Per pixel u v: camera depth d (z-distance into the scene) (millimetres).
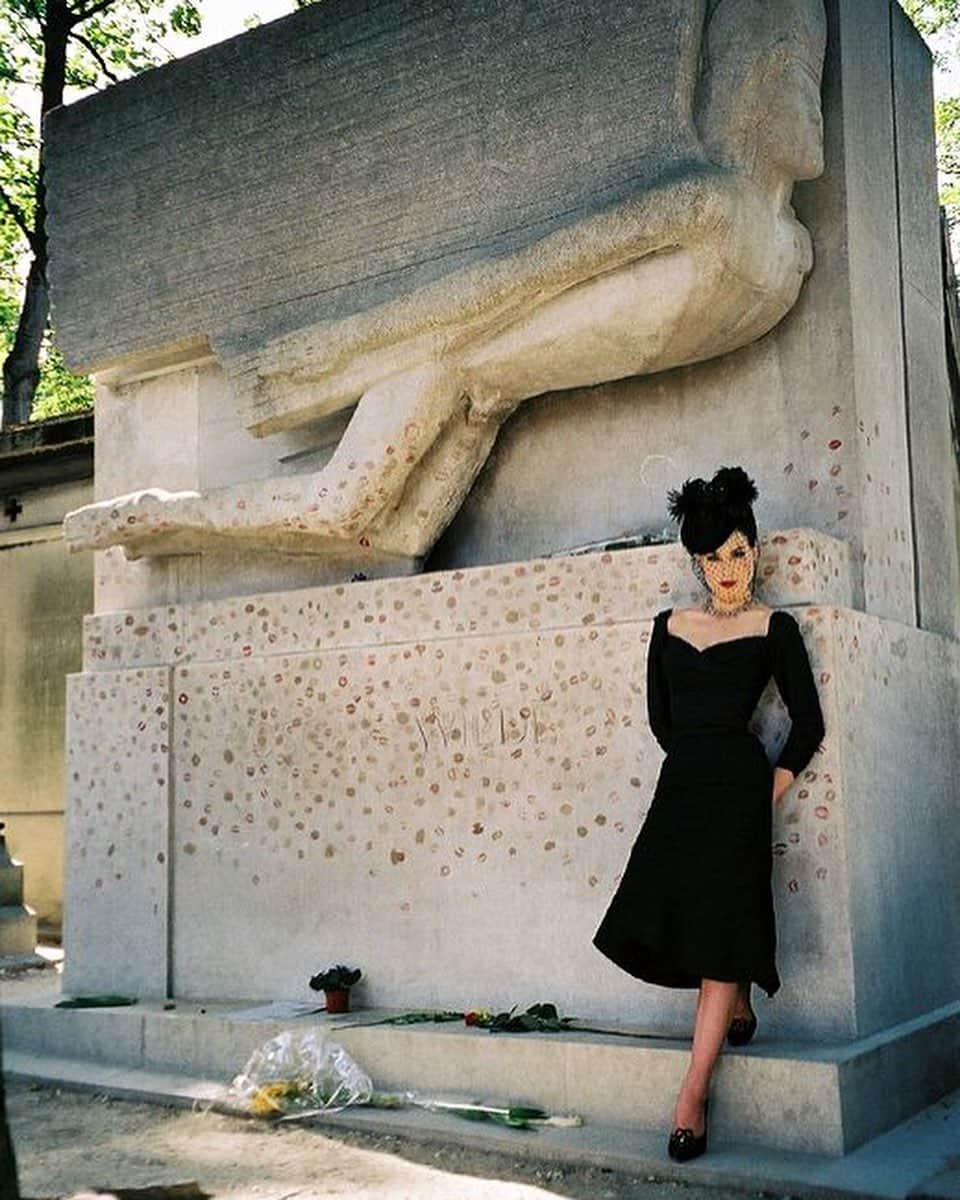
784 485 4609
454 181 4867
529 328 4617
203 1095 4387
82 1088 4656
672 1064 3822
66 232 5969
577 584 4527
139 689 5492
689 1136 3561
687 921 3662
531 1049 4055
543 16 4691
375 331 4848
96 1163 3793
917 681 4688
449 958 4633
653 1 4453
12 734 9242
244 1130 4109
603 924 3803
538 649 4566
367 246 5066
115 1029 4930
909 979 4305
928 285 5461
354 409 5148
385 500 4945
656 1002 4215
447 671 4754
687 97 4430
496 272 4543
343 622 5039
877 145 5031
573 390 5043
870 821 4141
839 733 3984
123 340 5746
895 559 4766
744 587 3957
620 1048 3912
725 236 4195
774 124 4438
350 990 4812
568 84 4621
